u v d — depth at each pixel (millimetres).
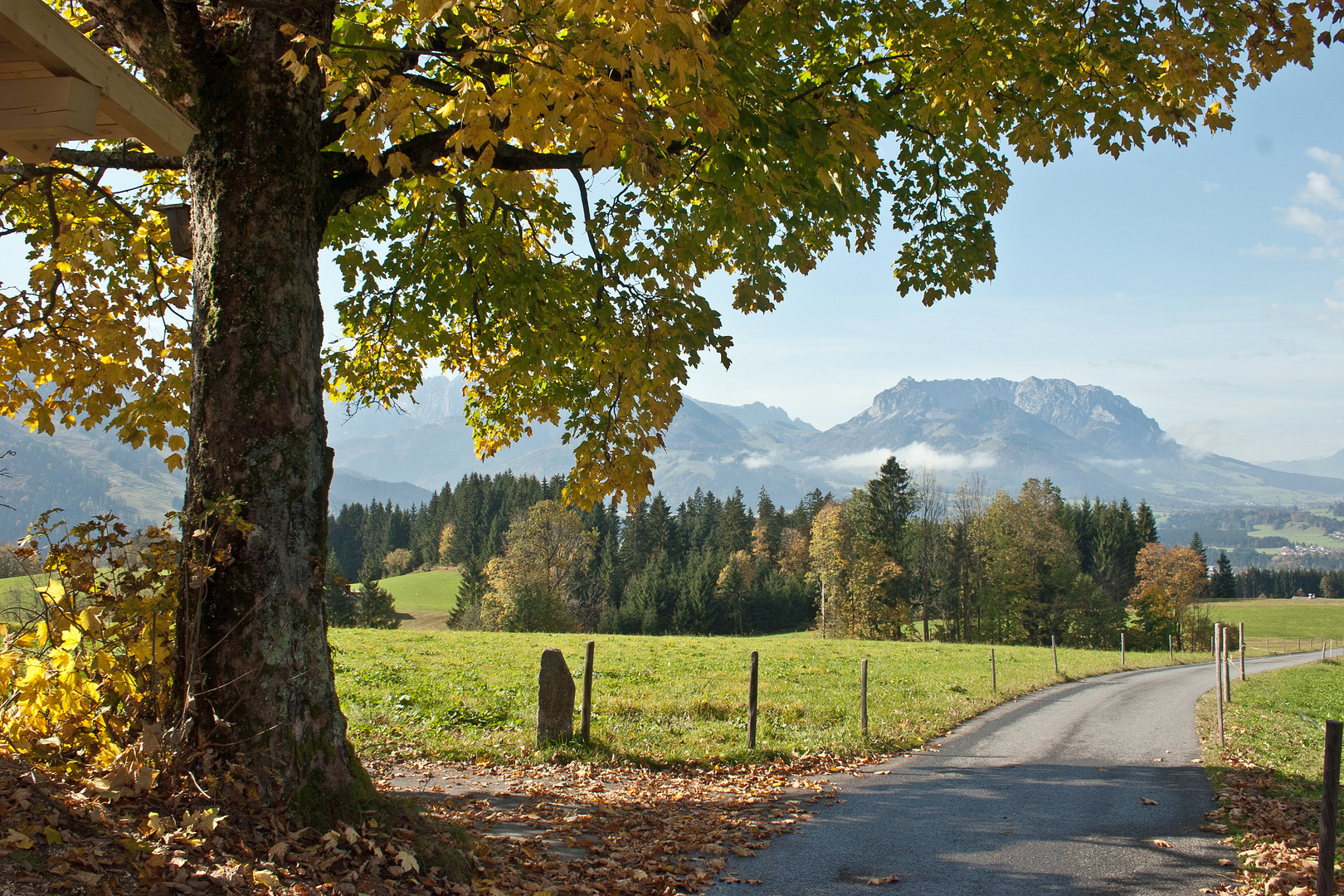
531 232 10133
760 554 117125
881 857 6910
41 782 4473
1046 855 7023
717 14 7090
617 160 7430
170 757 4898
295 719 5398
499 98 5223
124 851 4133
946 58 7879
